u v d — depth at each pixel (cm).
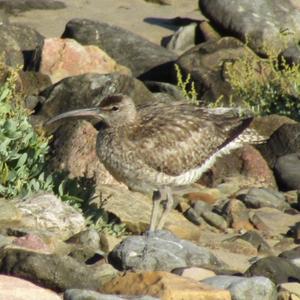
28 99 1972
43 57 2244
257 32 2503
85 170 1509
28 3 2789
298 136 1780
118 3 2902
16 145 1369
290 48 2403
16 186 1309
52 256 1055
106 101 1335
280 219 1500
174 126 1345
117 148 1327
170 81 2386
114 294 1017
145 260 1127
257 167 1698
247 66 2198
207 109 1398
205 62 2261
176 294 1006
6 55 2266
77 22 2505
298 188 1681
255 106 2056
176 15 2830
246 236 1366
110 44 2453
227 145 1395
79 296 973
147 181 1339
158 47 2470
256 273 1144
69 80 1969
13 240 1139
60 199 1317
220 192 1619
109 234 1321
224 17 2558
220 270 1151
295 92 2047
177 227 1373
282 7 2577
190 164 1353
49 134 1661
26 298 946
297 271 1160
